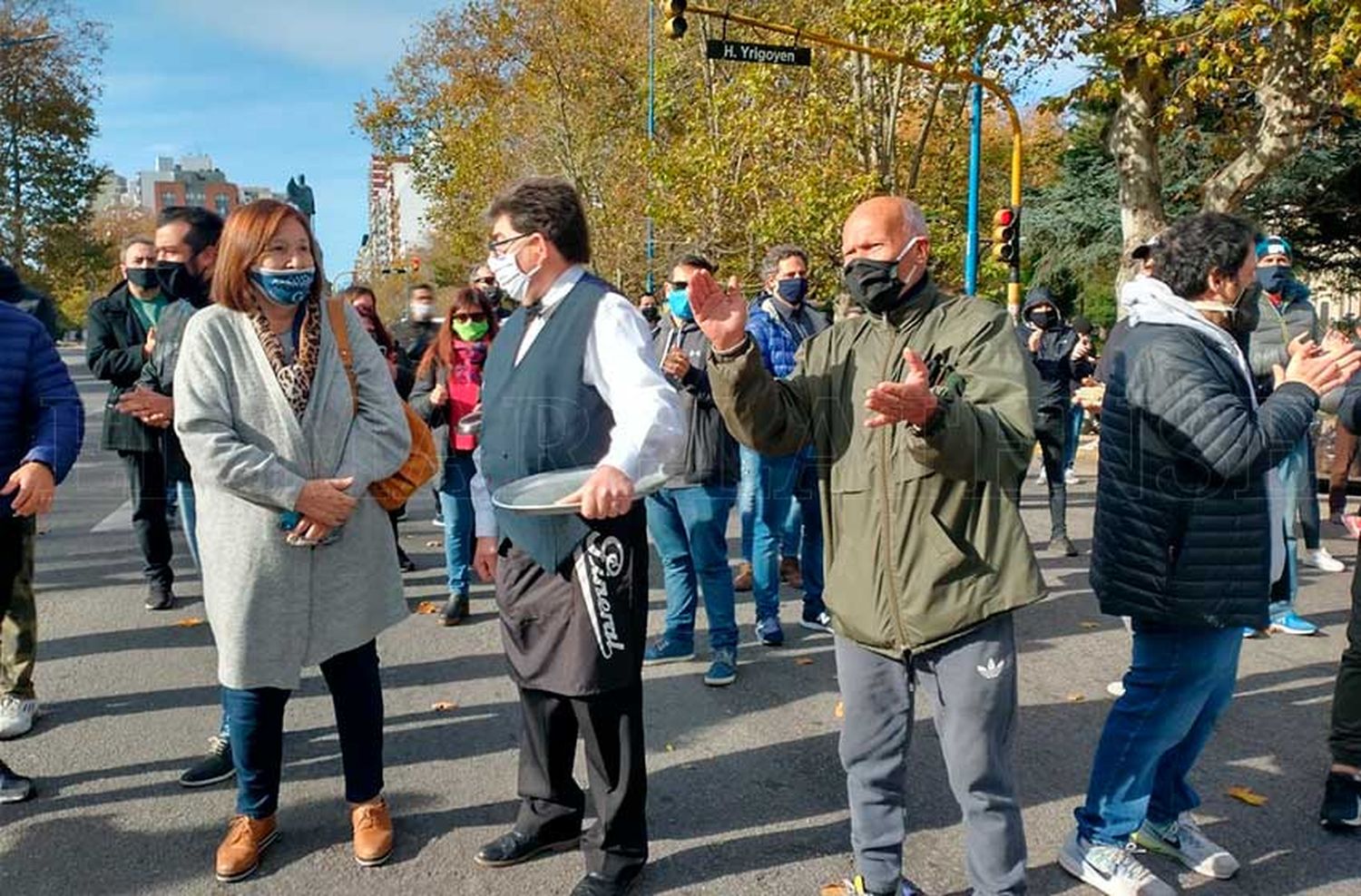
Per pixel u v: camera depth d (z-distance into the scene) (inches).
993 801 98.1
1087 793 126.9
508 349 110.7
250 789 117.9
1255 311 111.0
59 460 128.1
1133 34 453.4
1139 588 108.3
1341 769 128.1
